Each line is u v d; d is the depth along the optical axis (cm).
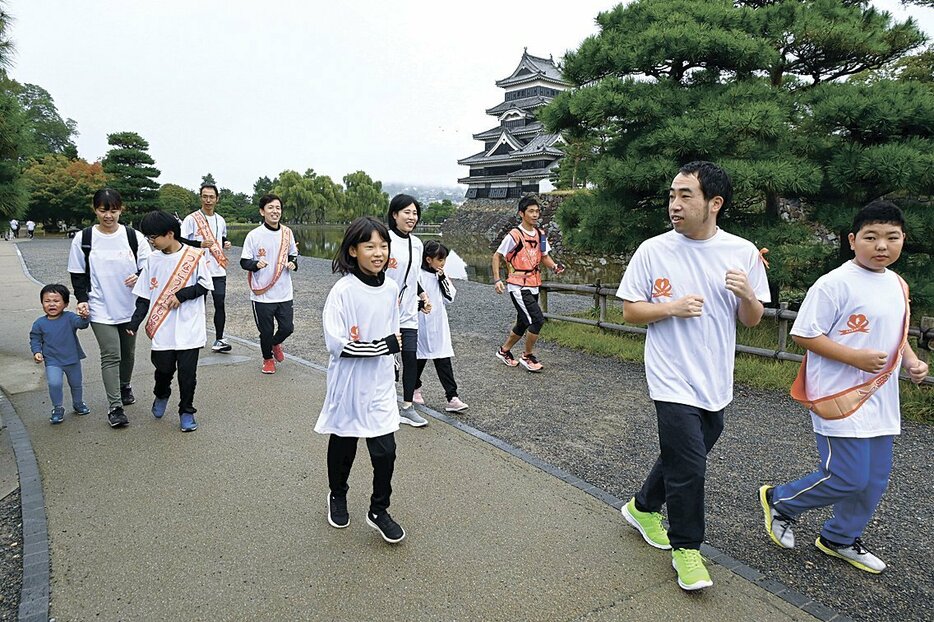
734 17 696
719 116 617
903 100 603
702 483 262
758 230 663
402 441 434
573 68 788
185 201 5119
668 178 636
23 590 255
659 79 736
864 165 582
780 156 635
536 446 433
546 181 4197
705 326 266
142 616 241
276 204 597
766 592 263
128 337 485
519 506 338
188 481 362
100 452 403
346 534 306
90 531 304
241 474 372
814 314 278
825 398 277
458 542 300
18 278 1403
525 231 622
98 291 441
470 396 553
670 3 748
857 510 279
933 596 266
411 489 358
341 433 293
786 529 297
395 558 285
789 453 422
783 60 731
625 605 253
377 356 291
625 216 707
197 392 539
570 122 768
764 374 590
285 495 346
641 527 302
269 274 595
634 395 555
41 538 296
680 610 250
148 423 459
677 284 268
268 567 276
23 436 428
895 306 271
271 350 603
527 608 250
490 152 4672
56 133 6066
